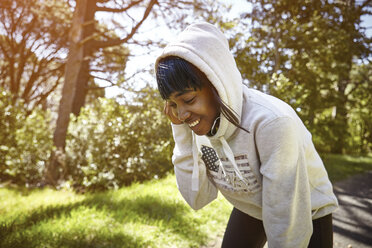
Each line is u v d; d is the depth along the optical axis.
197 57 0.94
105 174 6.18
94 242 2.62
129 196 4.36
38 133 8.12
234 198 1.30
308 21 9.27
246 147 1.06
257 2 8.78
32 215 3.45
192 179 1.29
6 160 7.68
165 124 7.26
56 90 19.27
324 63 9.41
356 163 10.91
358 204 5.32
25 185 7.18
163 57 1.00
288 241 1.03
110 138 6.67
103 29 13.53
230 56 1.04
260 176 1.12
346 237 3.71
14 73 17.33
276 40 8.44
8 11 14.04
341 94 12.08
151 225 3.13
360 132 17.59
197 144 1.29
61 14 13.88
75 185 6.54
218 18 7.79
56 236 2.66
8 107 8.06
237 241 1.45
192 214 3.50
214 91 0.97
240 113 1.04
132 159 6.52
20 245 2.50
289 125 0.98
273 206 1.02
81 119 7.49
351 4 10.66
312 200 1.18
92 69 14.27
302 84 8.71
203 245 2.83
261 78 7.68
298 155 1.03
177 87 0.95
